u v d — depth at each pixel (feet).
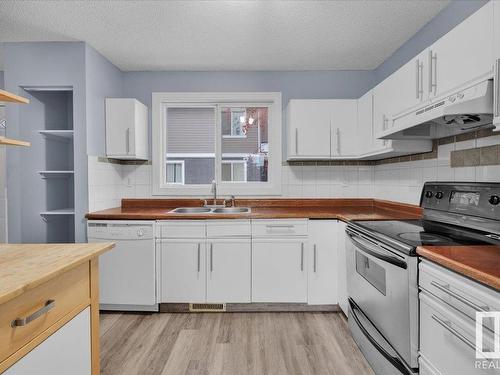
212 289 8.54
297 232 8.54
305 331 7.51
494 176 5.54
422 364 4.31
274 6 6.85
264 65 10.15
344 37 8.25
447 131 6.26
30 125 8.92
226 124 11.11
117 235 8.46
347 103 9.51
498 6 3.95
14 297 2.69
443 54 5.15
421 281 4.32
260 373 5.89
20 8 6.97
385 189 9.87
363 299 6.28
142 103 10.55
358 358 6.36
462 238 5.01
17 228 8.84
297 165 10.66
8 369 2.79
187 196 10.70
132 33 8.09
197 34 8.12
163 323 7.97
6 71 8.59
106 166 9.64
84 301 4.03
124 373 5.89
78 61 8.55
